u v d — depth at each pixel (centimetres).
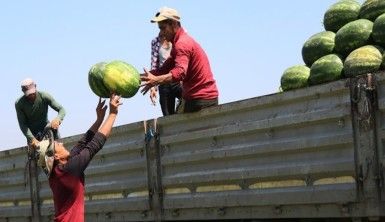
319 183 646
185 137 808
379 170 583
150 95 937
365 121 595
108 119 689
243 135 732
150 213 873
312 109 651
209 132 773
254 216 721
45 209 1111
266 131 703
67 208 659
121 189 927
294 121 666
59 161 668
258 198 711
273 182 698
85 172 1000
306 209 660
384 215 578
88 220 1018
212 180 772
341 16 785
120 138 930
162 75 869
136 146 890
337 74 729
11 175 1221
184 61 827
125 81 735
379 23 707
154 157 859
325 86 634
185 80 854
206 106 843
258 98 708
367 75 595
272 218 703
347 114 613
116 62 751
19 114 1209
